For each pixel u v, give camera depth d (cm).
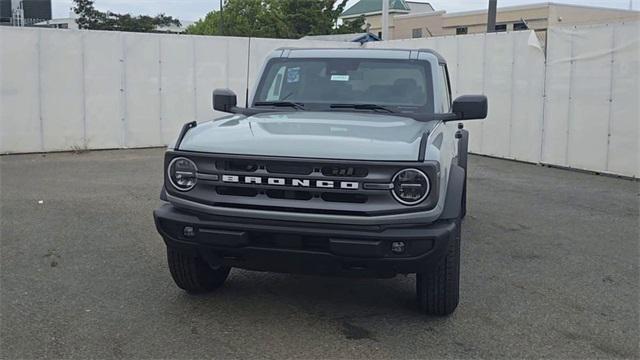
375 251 396
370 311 484
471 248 672
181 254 475
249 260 427
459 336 440
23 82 1312
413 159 399
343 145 411
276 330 444
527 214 841
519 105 1325
